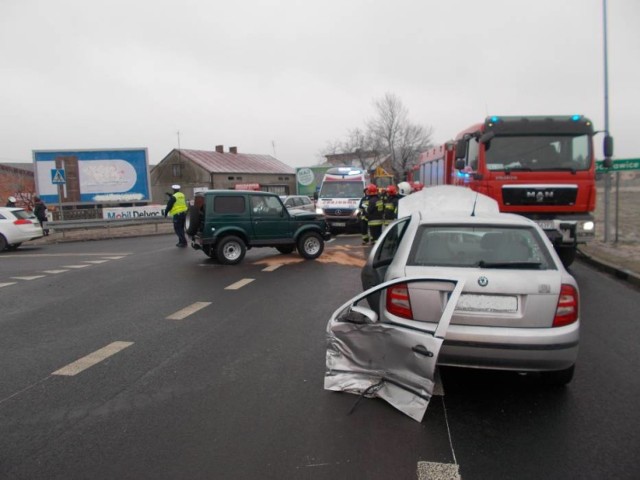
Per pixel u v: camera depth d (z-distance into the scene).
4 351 5.66
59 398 4.32
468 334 3.90
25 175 50.31
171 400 4.24
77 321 7.00
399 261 4.43
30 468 3.23
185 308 7.63
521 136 10.34
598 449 3.40
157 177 56.31
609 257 11.16
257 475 3.11
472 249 4.38
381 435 3.60
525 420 3.83
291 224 12.60
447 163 13.99
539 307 3.91
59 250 17.00
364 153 63.50
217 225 11.95
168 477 3.11
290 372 4.85
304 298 8.18
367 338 4.27
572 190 10.09
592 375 4.73
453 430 3.68
